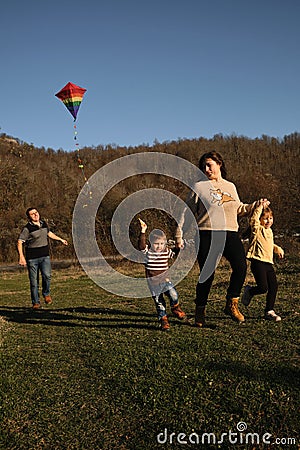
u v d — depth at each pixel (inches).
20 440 119.6
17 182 989.2
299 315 242.7
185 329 226.4
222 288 367.2
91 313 300.0
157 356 179.9
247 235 246.1
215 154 221.0
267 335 204.4
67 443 117.3
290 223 815.1
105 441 117.2
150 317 271.1
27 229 331.3
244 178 880.3
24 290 521.7
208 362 167.5
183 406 131.6
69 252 1053.2
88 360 186.1
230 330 218.5
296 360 166.7
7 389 156.7
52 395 149.6
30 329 260.1
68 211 1186.0
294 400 129.7
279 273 425.7
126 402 139.0
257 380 146.4
